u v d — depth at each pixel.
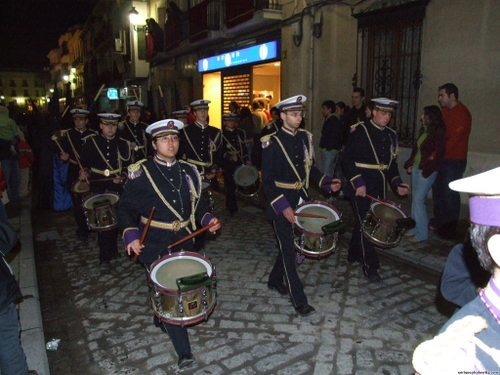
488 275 1.83
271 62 11.70
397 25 8.13
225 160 7.50
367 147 4.61
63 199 8.23
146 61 21.53
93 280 5.04
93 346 3.68
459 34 7.09
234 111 10.57
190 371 3.27
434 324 3.85
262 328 3.84
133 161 6.20
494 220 1.19
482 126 6.95
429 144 5.42
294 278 4.03
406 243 5.70
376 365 3.29
